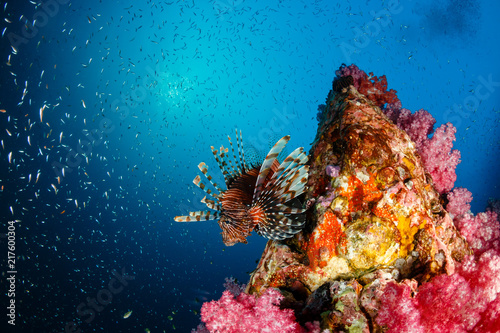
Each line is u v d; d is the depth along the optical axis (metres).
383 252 2.39
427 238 2.38
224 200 2.82
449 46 19.48
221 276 14.16
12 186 17.77
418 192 2.53
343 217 2.55
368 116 2.95
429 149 3.60
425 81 18.50
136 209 19.84
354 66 4.46
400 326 1.87
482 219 3.29
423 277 2.29
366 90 4.23
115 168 22.47
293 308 2.44
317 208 2.68
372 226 2.42
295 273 2.62
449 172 3.58
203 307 2.24
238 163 3.02
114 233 17.11
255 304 2.38
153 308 11.34
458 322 1.96
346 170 2.66
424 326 1.96
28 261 13.51
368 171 2.58
